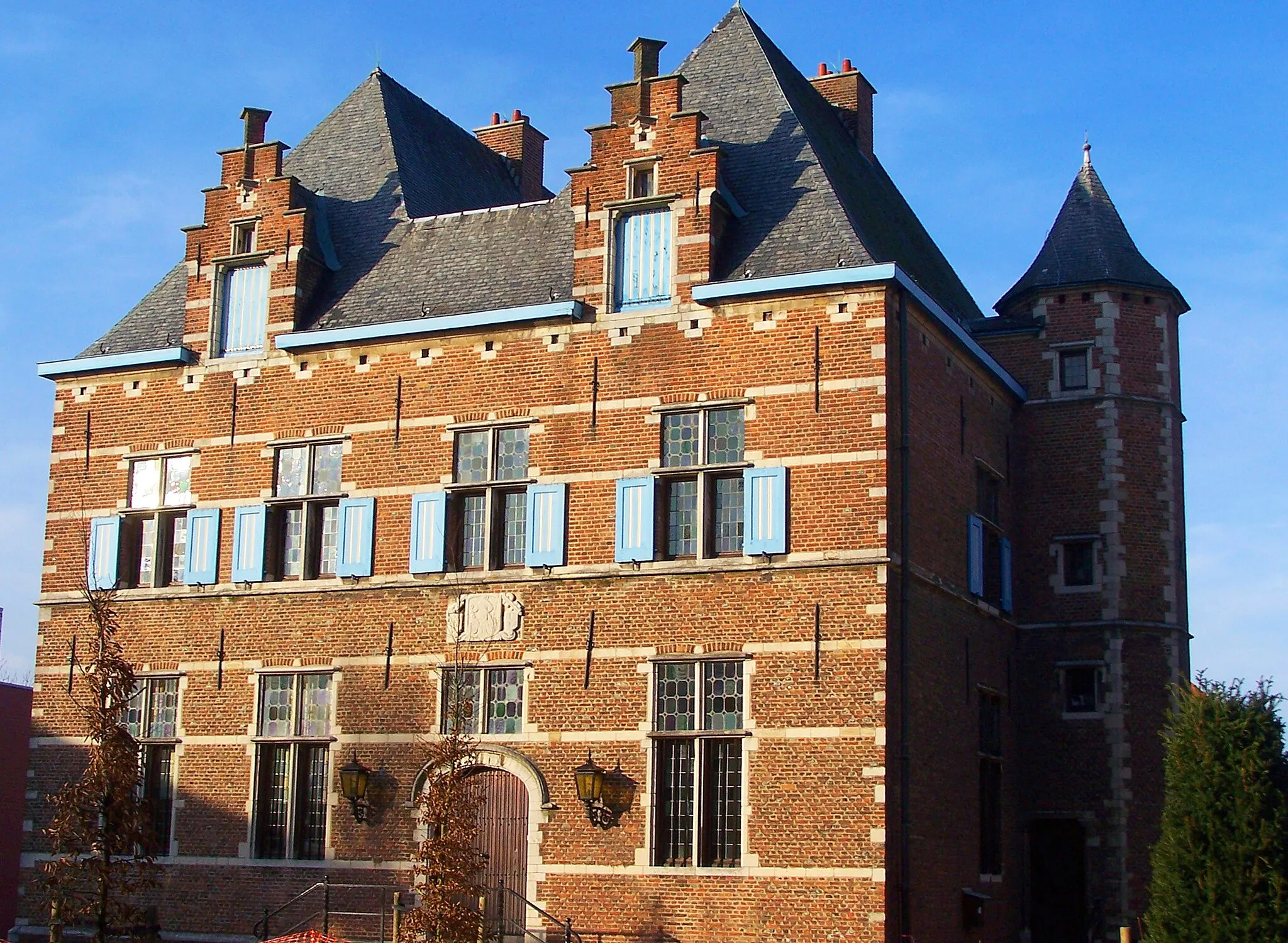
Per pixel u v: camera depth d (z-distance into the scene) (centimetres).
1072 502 2472
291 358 2369
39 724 2423
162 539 2408
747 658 2005
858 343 2028
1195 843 1766
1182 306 2612
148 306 2575
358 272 2441
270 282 2403
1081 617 2428
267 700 2281
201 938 2234
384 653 2217
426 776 1939
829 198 2161
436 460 2244
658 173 2178
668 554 2089
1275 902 1709
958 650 2189
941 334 2208
